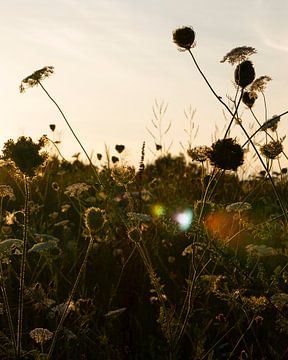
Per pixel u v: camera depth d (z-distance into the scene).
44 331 1.45
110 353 1.55
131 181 1.54
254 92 1.74
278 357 1.47
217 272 1.93
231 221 1.82
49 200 2.95
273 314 1.70
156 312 1.78
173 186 3.04
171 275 1.93
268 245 2.06
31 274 2.02
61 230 2.57
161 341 1.63
